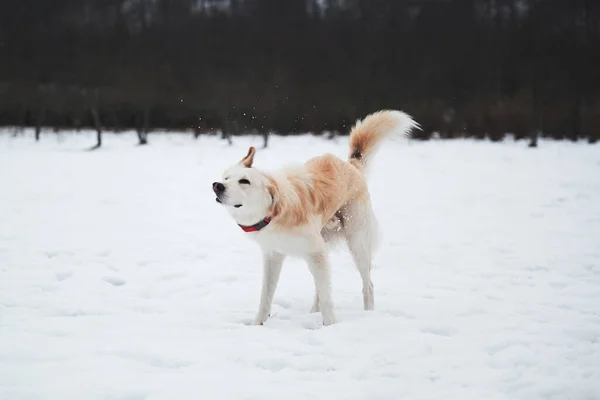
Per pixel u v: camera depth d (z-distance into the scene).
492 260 7.43
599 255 7.58
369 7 48.50
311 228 4.77
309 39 45.28
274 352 4.08
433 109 40.50
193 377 3.65
